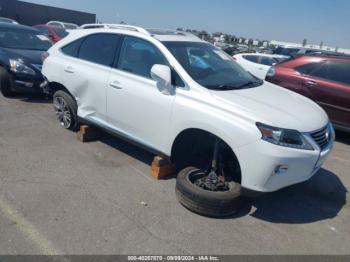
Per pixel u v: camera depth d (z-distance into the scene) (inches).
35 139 193.3
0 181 143.3
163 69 133.7
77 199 134.3
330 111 242.1
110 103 165.9
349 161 205.9
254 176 117.3
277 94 149.5
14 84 267.0
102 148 188.4
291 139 116.6
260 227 126.7
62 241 109.2
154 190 146.6
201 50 161.9
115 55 167.3
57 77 196.9
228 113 122.0
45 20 1560.0
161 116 141.6
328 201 152.4
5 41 293.4
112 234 114.7
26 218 119.3
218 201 125.0
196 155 148.1
